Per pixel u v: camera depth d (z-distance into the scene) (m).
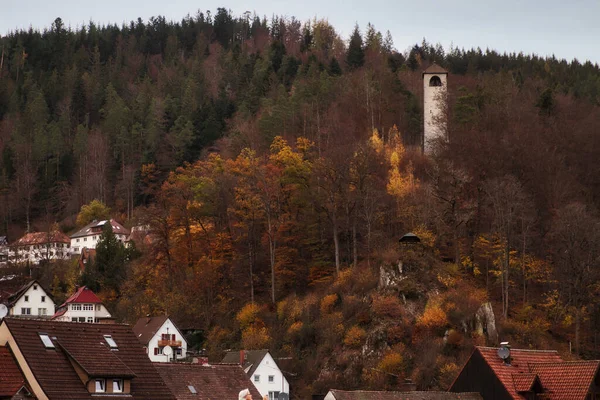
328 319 142.88
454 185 152.88
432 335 132.25
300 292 158.88
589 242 138.00
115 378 69.31
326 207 163.38
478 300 136.00
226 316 158.12
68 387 66.44
